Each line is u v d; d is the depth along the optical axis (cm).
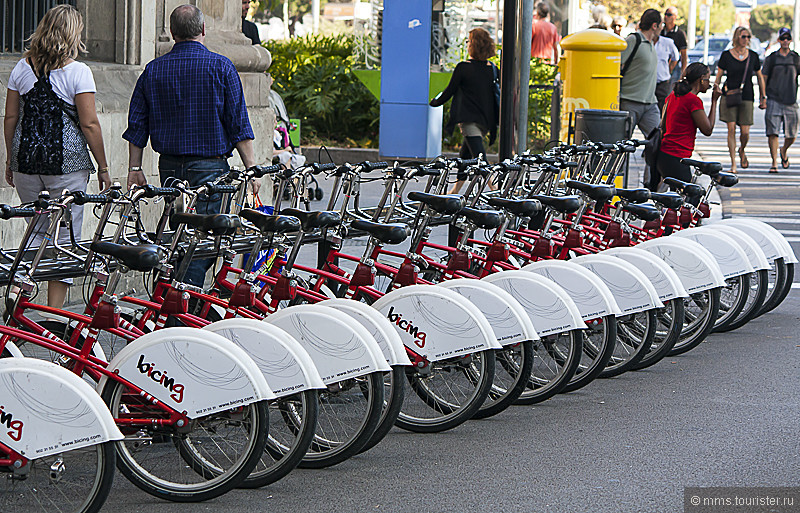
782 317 1475
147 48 1584
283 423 808
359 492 813
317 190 2209
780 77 3078
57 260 871
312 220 892
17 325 791
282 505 785
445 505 789
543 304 1011
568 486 830
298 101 3297
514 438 947
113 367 768
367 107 3288
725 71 3075
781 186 2795
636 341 1125
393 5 2717
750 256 1342
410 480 840
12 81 1170
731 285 1342
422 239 1023
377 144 3291
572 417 1012
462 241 1038
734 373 1181
